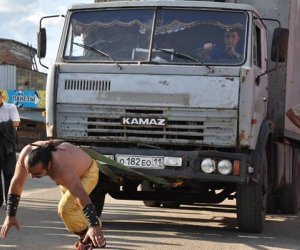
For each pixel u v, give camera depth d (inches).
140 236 284.8
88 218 190.4
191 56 289.6
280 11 355.9
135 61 293.4
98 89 291.9
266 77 324.8
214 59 287.7
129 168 272.1
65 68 297.0
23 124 1270.9
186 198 321.7
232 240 282.4
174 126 283.4
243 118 277.9
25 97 1274.6
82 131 293.4
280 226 347.3
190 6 300.4
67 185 193.2
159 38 297.1
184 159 277.1
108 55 297.7
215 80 281.3
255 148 291.6
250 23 292.8
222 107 279.3
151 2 304.5
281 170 361.4
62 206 213.0
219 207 441.1
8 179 369.4
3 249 247.1
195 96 281.7
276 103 353.4
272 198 404.8
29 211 368.5
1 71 1513.3
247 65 284.8
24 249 247.8
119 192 325.4
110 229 307.0
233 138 278.2
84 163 209.0
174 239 279.3
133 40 300.0
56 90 296.8
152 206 428.8
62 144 204.1
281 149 362.9
